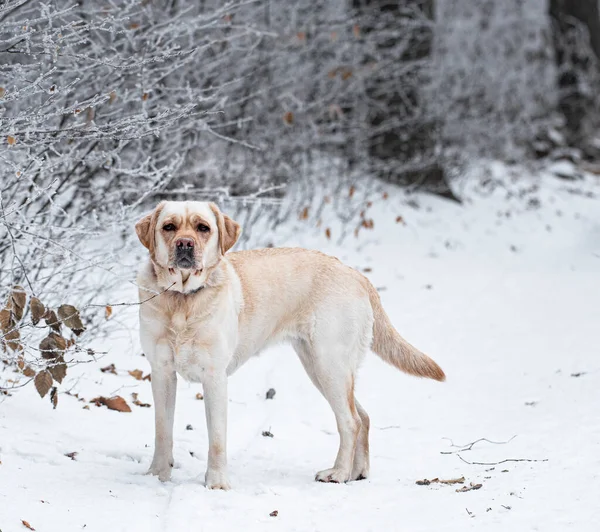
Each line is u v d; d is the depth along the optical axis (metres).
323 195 15.47
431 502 5.48
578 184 20.31
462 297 12.08
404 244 14.68
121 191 8.43
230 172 13.04
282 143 14.22
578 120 22.72
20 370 6.27
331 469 6.30
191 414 7.49
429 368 6.79
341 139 15.49
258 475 6.29
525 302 11.78
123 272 8.67
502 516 5.09
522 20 23.45
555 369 8.84
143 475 5.98
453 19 21.17
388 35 16.47
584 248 14.80
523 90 22.52
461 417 7.79
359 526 5.08
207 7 12.31
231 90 13.07
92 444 6.44
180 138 10.22
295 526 5.11
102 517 5.11
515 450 6.63
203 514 5.26
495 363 9.31
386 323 6.87
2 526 4.77
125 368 8.20
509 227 16.20
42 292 6.99
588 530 4.78
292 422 7.62
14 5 6.51
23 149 7.43
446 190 17.23
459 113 19.22
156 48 8.88
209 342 5.88
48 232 7.71
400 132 16.86
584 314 10.89
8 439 6.13
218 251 6.01
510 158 21.02
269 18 14.64
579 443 6.59
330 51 15.62
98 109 8.42
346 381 6.50
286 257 6.65
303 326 6.59
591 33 23.25
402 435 7.37
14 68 6.71
